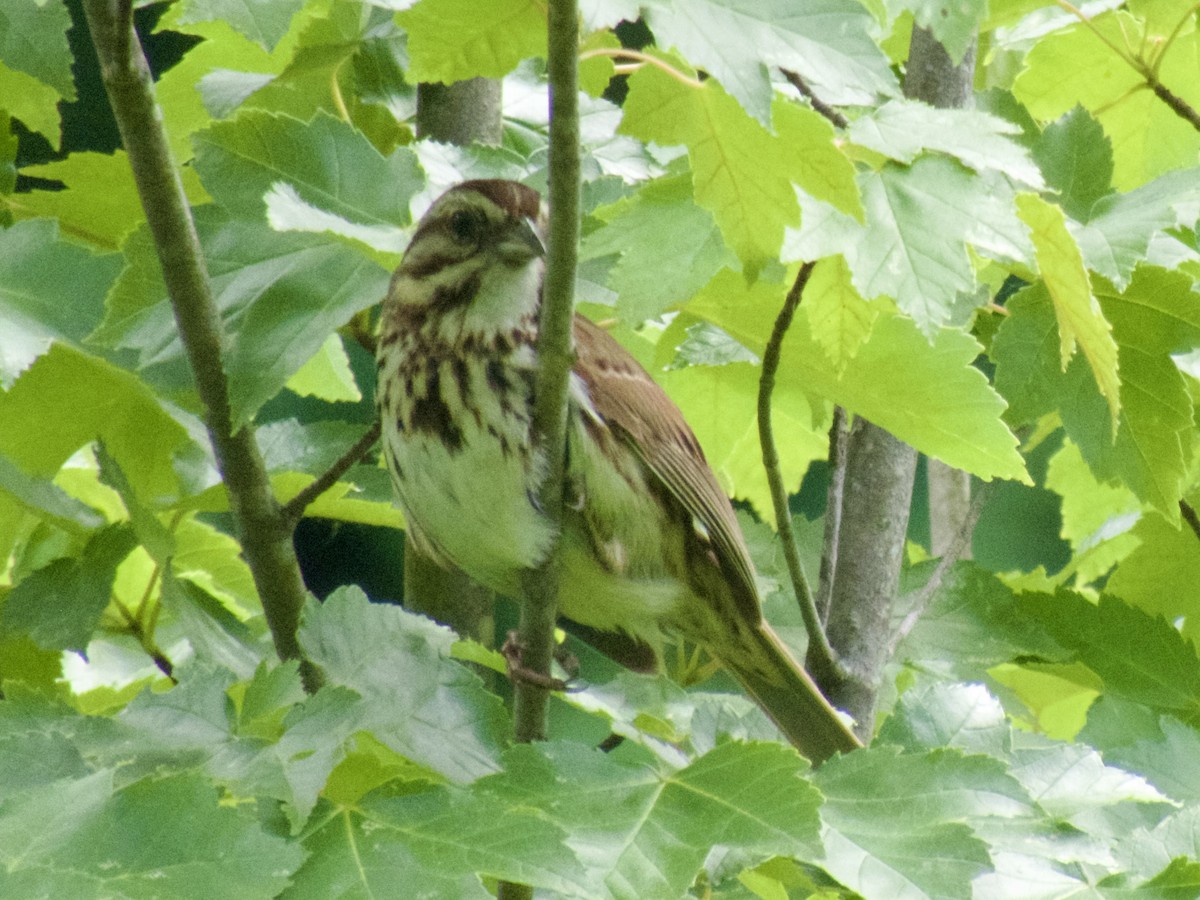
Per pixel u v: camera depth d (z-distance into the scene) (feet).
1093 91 29.66
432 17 18.79
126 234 20.99
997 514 41.45
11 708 16.97
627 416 24.89
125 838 14.21
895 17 17.81
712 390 29.14
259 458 20.84
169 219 19.22
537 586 20.59
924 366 21.24
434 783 16.22
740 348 25.23
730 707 24.44
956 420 21.49
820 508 41.78
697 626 27.07
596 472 24.70
